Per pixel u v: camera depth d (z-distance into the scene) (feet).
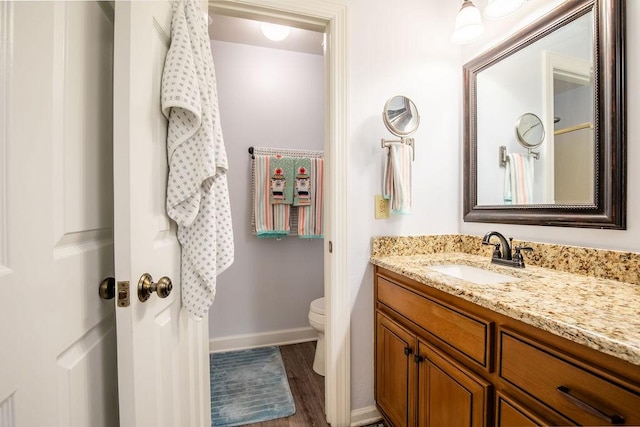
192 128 2.53
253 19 4.42
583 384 1.83
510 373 2.34
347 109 4.53
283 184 7.09
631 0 2.93
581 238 3.39
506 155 4.34
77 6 1.83
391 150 4.53
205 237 2.79
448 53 5.16
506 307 2.29
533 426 2.10
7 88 1.36
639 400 1.58
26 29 1.46
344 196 4.52
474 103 4.89
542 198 3.81
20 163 1.42
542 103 3.82
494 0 3.87
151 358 2.21
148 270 2.19
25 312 1.43
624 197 2.97
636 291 2.66
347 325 4.56
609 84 3.05
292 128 7.61
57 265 1.63
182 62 2.41
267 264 7.43
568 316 2.03
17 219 1.40
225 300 7.12
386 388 4.25
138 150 2.05
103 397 2.11
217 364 6.38
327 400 4.64
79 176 1.84
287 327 7.57
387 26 4.80
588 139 3.28
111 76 2.23
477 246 4.75
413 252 4.87
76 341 1.80
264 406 4.96
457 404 2.85
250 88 7.31
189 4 2.68
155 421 2.27
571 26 3.46
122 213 1.93
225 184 3.21
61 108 1.68
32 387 1.45
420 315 3.50
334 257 4.51
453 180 5.20
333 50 4.50
